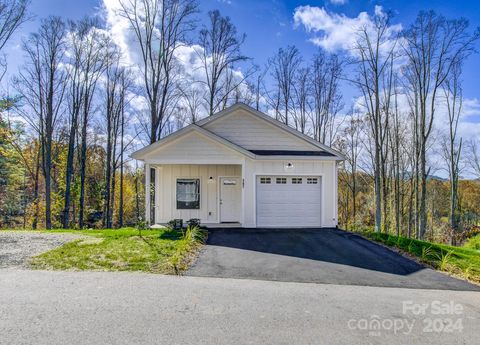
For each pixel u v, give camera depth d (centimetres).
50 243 909
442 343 383
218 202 1461
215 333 386
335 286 611
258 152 1334
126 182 3550
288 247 941
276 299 518
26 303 468
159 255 782
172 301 491
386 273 714
